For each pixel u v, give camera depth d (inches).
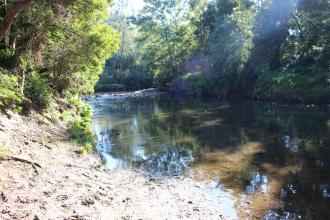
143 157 565.3
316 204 368.8
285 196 391.9
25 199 279.0
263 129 774.5
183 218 328.8
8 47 674.2
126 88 2377.0
